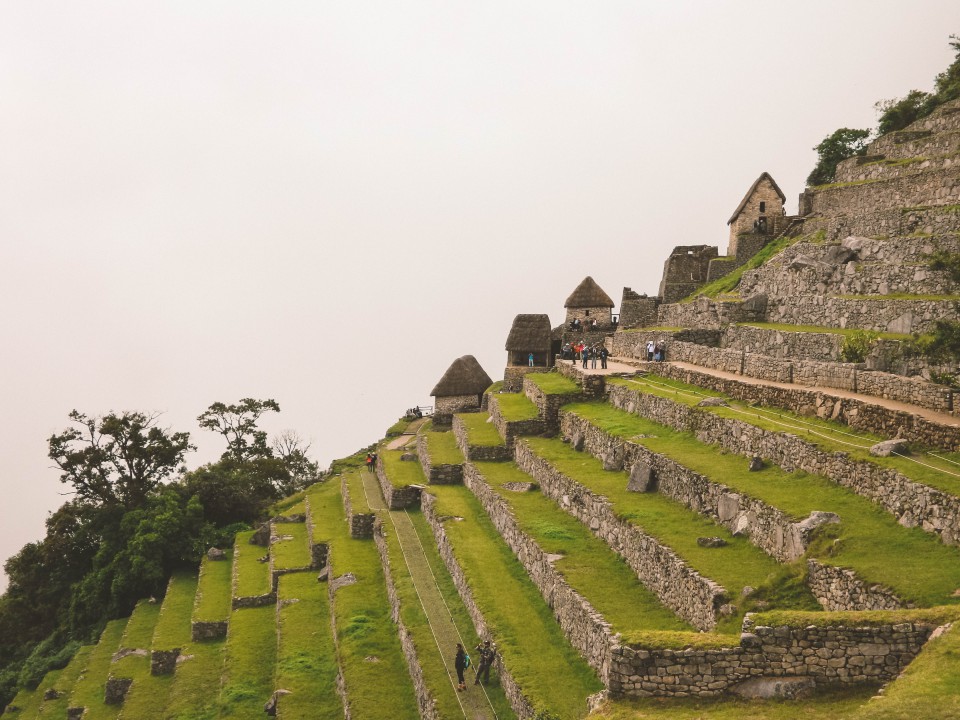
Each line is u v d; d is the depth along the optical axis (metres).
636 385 52.38
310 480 96.88
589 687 28.44
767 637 21.22
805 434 34.59
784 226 75.50
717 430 40.09
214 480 79.62
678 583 29.78
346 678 36.84
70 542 80.06
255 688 43.16
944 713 17.42
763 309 56.19
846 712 19.67
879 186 61.06
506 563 40.56
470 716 29.66
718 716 20.34
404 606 40.25
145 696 49.91
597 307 84.62
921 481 27.34
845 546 26.75
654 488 39.31
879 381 36.09
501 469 53.59
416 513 55.81
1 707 64.94
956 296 42.34
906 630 20.47
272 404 104.88
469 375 86.81
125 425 84.06
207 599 59.69
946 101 75.75
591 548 37.03
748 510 31.73
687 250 83.12
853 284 50.34
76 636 69.81
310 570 56.00
